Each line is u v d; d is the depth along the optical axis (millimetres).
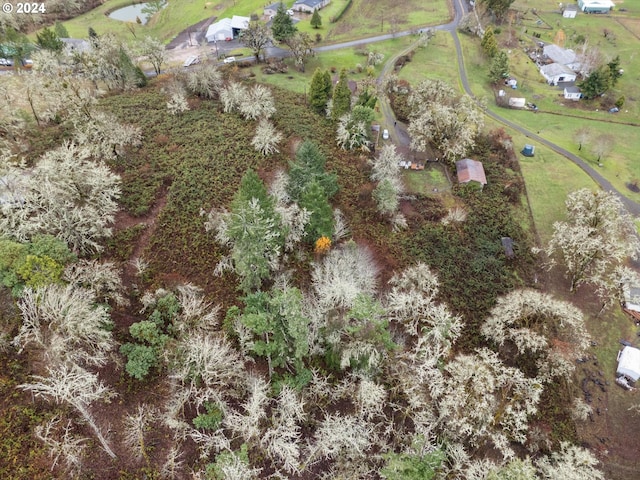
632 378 40156
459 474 28938
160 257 43188
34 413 28953
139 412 29062
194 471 28453
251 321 30391
